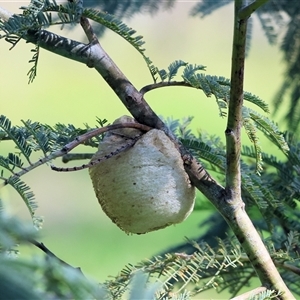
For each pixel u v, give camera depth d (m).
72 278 0.68
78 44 0.83
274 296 0.83
